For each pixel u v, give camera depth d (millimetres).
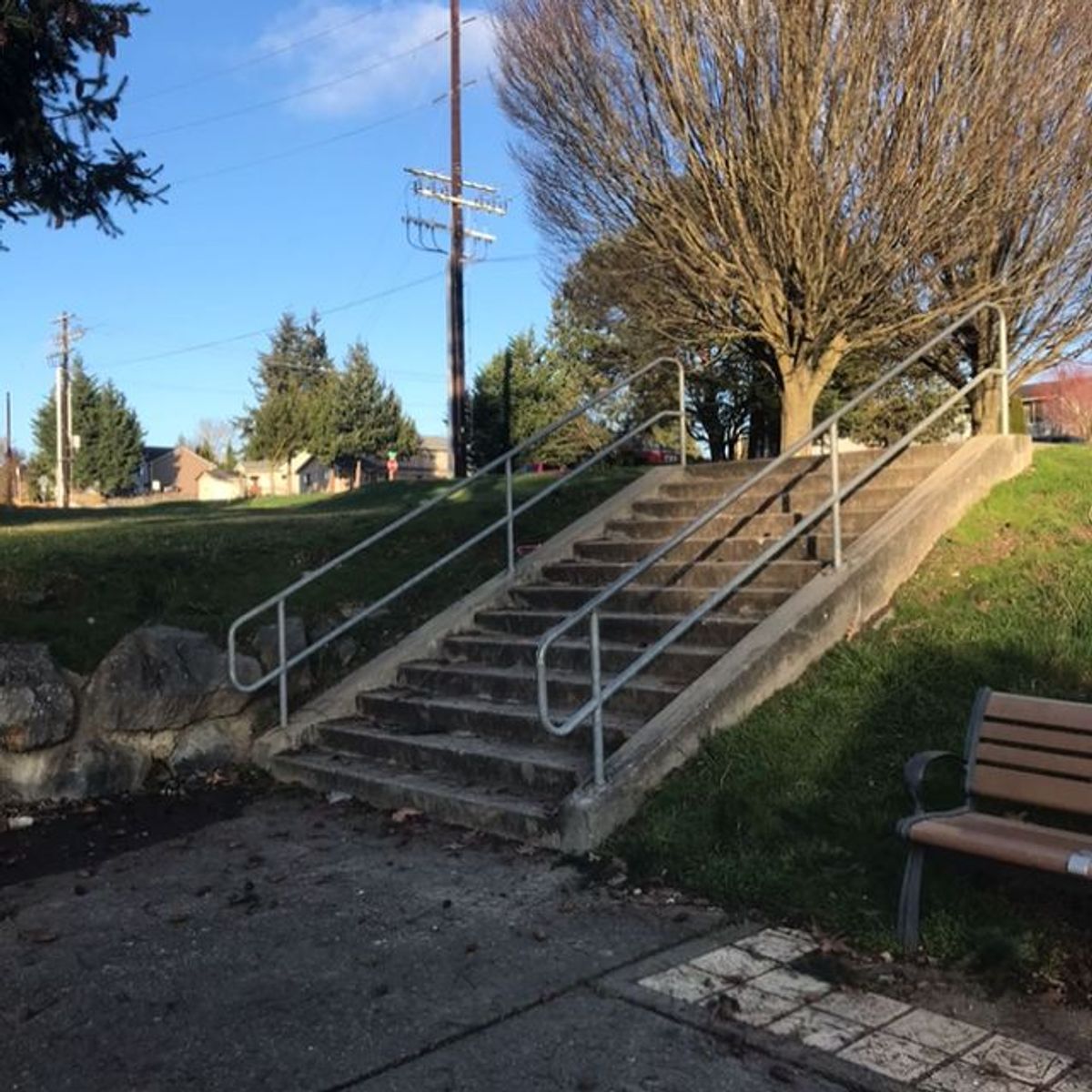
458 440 31828
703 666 6652
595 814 5418
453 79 32125
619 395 32250
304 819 6449
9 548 8758
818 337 15750
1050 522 7305
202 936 4684
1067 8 13797
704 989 3984
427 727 7348
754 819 5168
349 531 10344
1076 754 4125
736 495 6465
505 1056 3592
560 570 9023
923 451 8383
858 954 4215
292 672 8039
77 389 81312
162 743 7293
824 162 14258
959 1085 3299
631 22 14617
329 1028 3814
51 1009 4031
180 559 8891
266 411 70750
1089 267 15812
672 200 15289
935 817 4250
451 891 5113
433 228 36000
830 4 13695
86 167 7840
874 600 6828
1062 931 4082
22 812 6586
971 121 13867
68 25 7105
